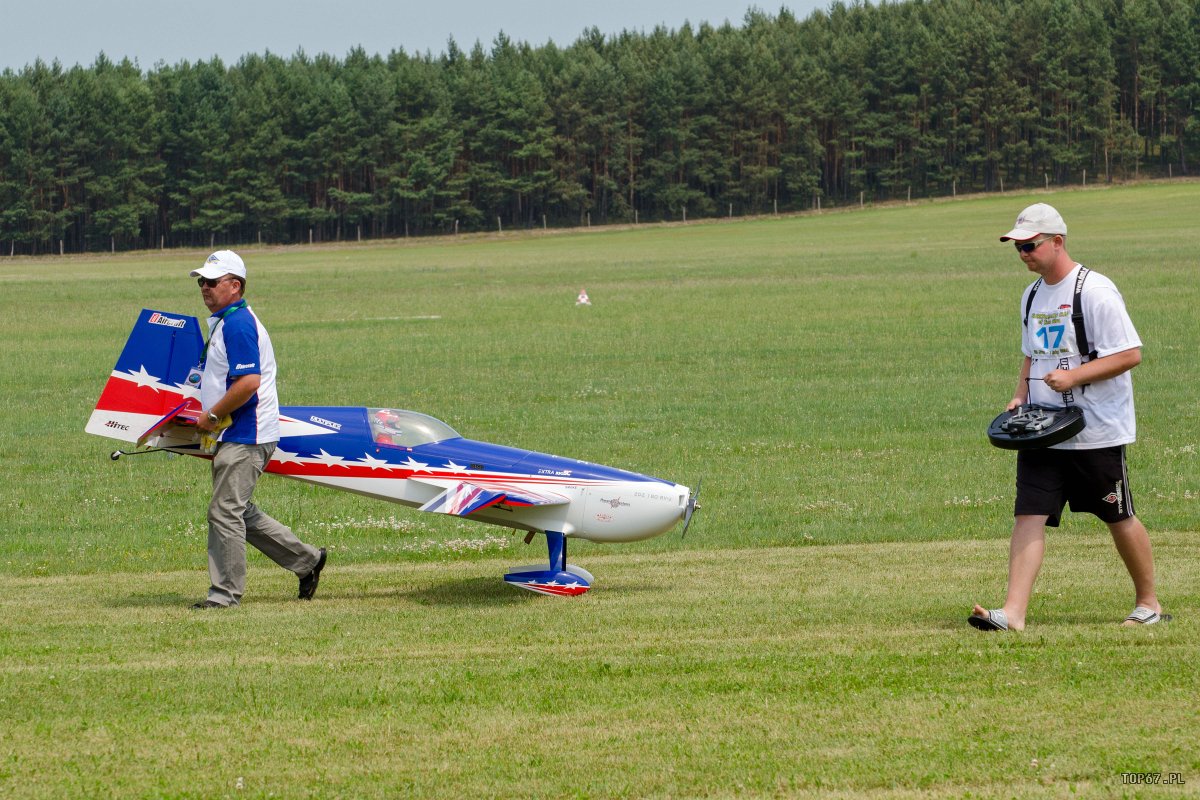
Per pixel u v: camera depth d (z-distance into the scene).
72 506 20.67
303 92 198.62
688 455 24.67
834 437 26.42
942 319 49.12
